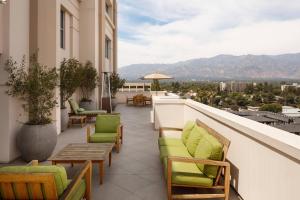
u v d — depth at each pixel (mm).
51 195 2713
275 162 3078
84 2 13750
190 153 4867
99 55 15703
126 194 4195
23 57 6156
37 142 5680
